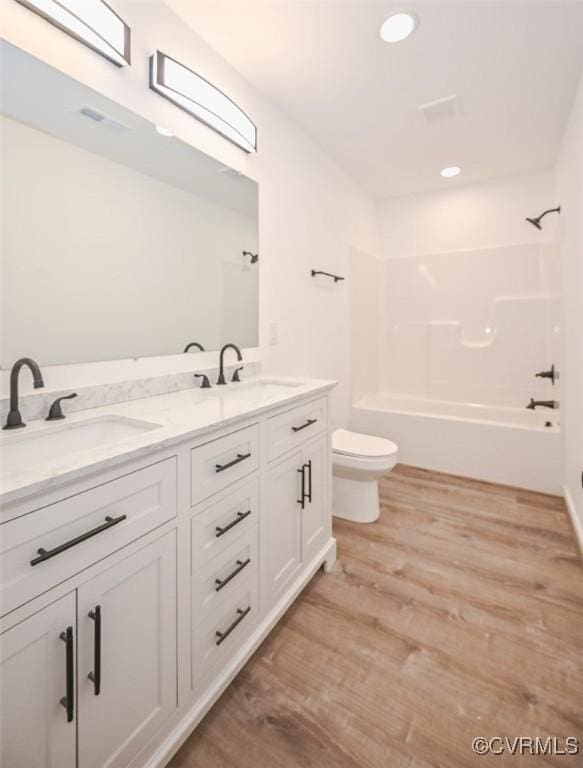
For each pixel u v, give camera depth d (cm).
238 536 123
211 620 112
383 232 380
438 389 360
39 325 117
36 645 70
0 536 64
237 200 192
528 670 127
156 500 93
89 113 127
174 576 99
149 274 152
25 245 113
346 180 308
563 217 258
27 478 68
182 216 164
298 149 240
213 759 102
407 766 99
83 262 129
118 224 139
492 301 332
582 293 198
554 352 302
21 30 108
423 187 343
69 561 74
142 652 91
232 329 194
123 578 85
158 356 157
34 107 113
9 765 67
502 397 331
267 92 203
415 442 309
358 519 228
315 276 266
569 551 196
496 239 329
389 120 231
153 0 144
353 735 107
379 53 174
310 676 126
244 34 163
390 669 128
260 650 136
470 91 203
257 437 131
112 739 84
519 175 315
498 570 181
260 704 116
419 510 241
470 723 110
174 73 147
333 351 296
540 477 264
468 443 288
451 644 138
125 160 140
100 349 135
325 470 181
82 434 115
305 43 168
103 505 80
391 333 383
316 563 172
